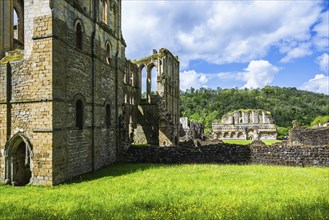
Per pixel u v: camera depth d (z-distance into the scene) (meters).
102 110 20.67
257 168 19.53
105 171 18.75
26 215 8.91
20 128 15.15
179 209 9.20
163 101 39.34
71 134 16.28
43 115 14.62
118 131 23.69
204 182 14.48
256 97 135.88
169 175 16.81
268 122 65.56
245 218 7.97
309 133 31.28
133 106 40.75
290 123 99.25
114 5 23.80
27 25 15.26
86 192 12.59
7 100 15.44
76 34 17.22
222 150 22.83
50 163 14.39
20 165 16.11
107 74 21.77
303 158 21.25
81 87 17.59
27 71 15.10
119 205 10.02
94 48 19.25
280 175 16.36
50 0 14.64
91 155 18.86
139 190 12.92
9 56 16.08
